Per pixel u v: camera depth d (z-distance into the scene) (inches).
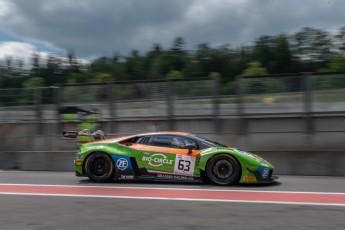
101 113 620.7
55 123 621.6
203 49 4205.2
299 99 558.6
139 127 612.4
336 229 202.5
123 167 362.9
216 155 345.7
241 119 577.3
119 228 205.0
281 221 219.1
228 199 283.7
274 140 539.2
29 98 626.8
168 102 606.9
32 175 449.7
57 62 4441.4
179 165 352.5
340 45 4192.9
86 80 4281.5
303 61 4232.3
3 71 2854.3
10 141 615.8
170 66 4220.0
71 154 504.7
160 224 212.7
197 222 217.0
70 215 235.0
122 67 4414.4
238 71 4128.9
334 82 546.0
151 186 344.8
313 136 521.0
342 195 301.9
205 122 594.6
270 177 353.4
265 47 4254.4
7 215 236.2
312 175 445.7
